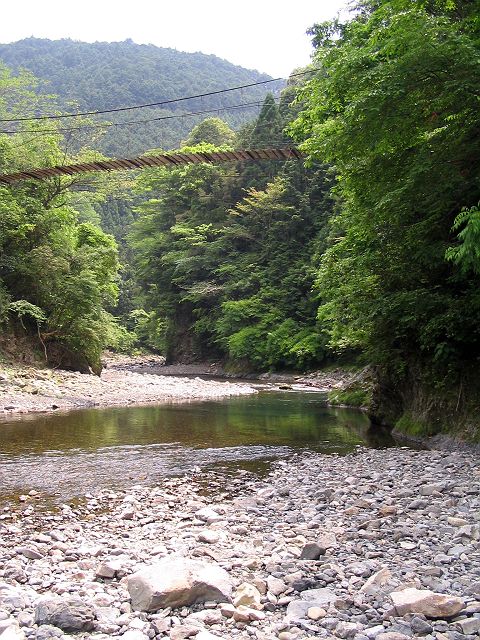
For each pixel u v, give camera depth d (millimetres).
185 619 3975
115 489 8703
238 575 4805
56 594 4504
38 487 8727
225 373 42875
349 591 4387
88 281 28547
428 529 5961
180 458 11156
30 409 18094
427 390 13344
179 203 52656
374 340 14477
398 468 9594
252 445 12727
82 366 29109
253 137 50219
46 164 29062
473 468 9109
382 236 12461
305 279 39500
